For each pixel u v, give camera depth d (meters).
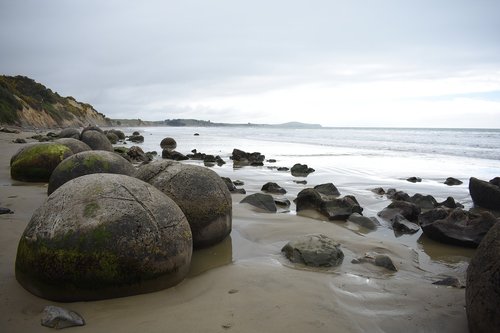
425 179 12.91
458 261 5.36
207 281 4.20
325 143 31.98
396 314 3.56
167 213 4.02
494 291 2.84
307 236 5.41
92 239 3.48
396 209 7.72
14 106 46.75
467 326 3.35
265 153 22.44
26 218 6.22
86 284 3.49
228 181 9.86
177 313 3.42
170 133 58.41
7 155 15.68
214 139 39.91
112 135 30.70
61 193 3.84
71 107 75.94
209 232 5.41
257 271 4.54
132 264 3.59
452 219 6.29
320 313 3.51
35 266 3.50
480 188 8.97
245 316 3.41
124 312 3.40
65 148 10.30
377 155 21.02
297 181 11.96
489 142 31.97
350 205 7.56
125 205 3.75
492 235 3.15
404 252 5.52
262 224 6.70
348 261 5.03
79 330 3.10
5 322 3.17
